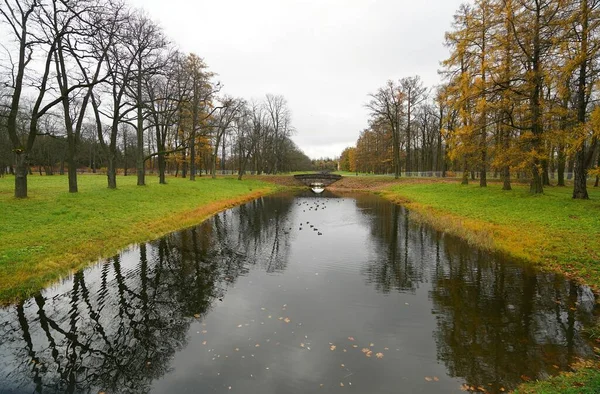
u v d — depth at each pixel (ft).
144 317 25.96
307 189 174.29
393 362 20.36
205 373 19.27
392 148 206.28
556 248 39.11
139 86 81.46
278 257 43.65
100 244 42.37
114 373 19.24
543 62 59.47
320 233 58.85
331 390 17.78
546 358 20.31
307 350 21.71
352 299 29.94
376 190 144.66
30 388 17.87
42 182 91.66
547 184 95.40
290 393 17.54
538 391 16.87
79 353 21.11
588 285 30.86
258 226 65.36
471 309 27.45
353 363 20.27
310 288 32.68
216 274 36.35
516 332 23.59
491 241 45.83
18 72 52.60
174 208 70.49
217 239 52.65
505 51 62.59
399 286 33.06
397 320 25.81
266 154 237.25
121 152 218.79
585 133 49.32
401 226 64.23
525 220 51.31
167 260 40.40
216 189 114.52
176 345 22.21
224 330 24.27
